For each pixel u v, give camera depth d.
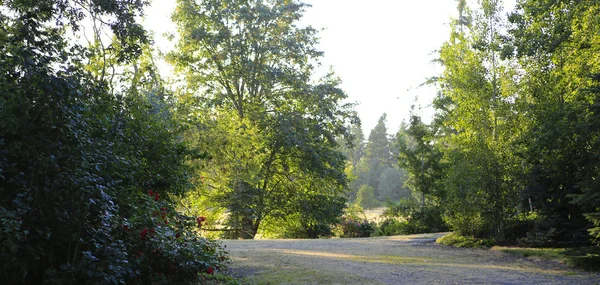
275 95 31.14
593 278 10.12
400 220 33.47
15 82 6.55
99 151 7.32
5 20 9.73
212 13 29.72
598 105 11.90
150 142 10.32
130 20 11.35
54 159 6.34
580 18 15.54
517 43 15.56
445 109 32.66
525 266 11.98
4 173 6.27
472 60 18.84
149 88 13.80
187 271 8.15
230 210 27.14
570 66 16.02
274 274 10.18
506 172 16.75
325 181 30.50
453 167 18.50
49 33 7.67
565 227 14.70
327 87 30.56
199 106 30.16
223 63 30.34
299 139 28.19
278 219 31.83
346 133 31.27
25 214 6.12
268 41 30.25
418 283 9.52
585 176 14.07
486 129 18.12
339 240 20.62
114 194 7.43
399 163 34.47
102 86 8.68
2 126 6.36
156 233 7.91
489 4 18.30
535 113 15.87
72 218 6.45
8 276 5.98
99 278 6.35
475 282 9.70
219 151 25.97
